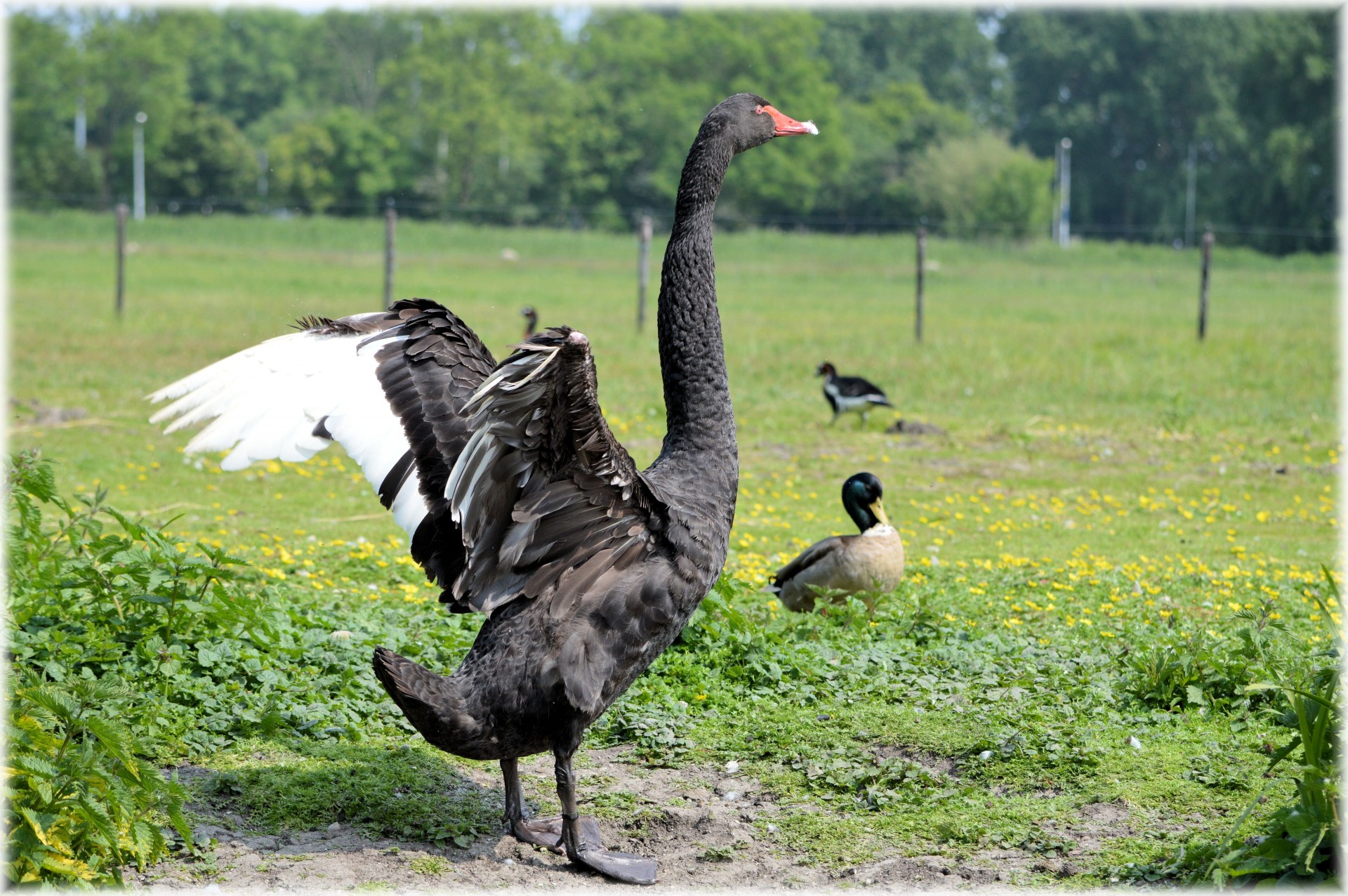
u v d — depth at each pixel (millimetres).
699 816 5270
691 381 5109
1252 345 22438
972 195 74250
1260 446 15062
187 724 5777
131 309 26094
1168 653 6637
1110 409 17500
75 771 4289
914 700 6461
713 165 5258
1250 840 4641
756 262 50375
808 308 32906
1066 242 61906
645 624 4770
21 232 52750
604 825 5277
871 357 22078
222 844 4895
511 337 24422
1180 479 13375
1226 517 11695
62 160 76000
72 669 5938
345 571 8859
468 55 85188
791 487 12758
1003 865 4805
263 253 44906
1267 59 69438
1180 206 77000
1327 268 51812
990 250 56969
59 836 4324
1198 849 4602
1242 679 6359
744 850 5027
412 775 5574
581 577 4711
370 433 4984
